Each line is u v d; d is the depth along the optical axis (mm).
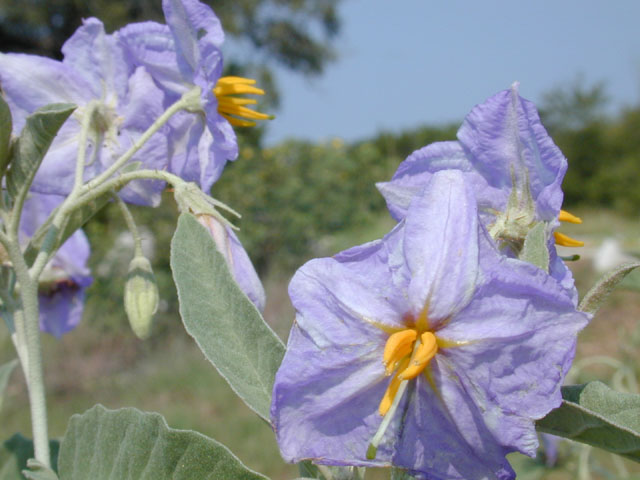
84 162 119
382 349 75
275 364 87
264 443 495
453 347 74
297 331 75
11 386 620
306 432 75
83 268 151
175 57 122
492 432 73
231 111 132
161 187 125
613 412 80
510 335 72
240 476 80
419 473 76
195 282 88
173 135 124
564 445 213
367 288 75
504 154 94
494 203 96
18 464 131
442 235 74
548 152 91
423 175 99
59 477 98
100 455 90
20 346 123
